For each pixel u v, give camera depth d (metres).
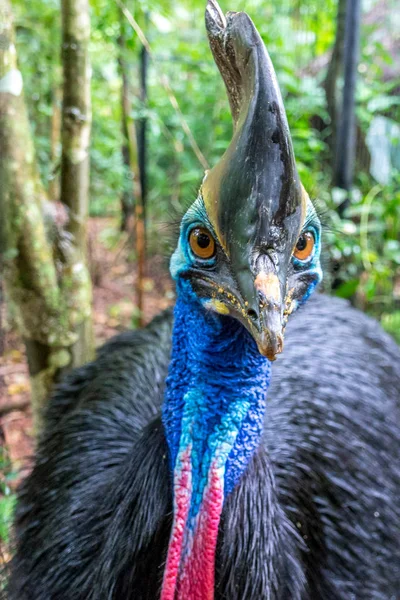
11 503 0.94
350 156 1.49
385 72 1.97
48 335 1.01
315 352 0.90
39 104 1.55
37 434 1.00
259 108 0.46
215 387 0.54
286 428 0.76
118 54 1.43
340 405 0.84
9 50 0.88
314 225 0.52
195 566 0.55
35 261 0.96
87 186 1.02
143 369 0.85
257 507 0.56
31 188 0.93
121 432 0.77
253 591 0.55
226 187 0.48
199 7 2.07
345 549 0.74
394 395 0.96
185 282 0.54
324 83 1.91
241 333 0.53
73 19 0.94
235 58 0.49
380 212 1.57
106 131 1.88
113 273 2.14
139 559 0.56
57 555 0.66
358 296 1.53
